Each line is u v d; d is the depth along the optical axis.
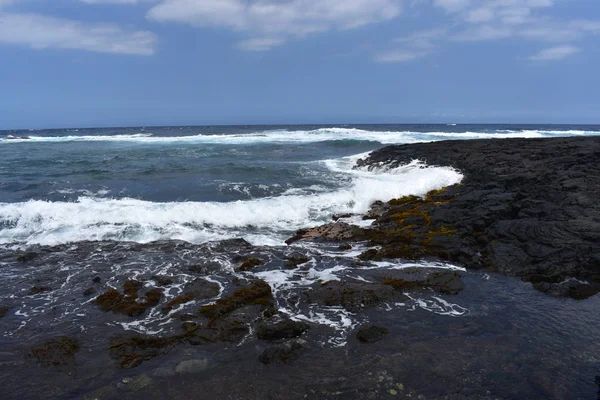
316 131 49.19
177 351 5.54
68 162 22.11
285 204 12.93
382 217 11.91
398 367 5.14
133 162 22.31
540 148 17.58
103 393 4.73
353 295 6.92
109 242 10.12
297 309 6.67
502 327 6.11
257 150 28.41
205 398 4.62
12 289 7.46
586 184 11.15
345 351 5.49
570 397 4.59
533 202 10.38
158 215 11.82
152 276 7.97
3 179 17.05
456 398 4.58
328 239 10.41
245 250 9.51
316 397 4.61
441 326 6.14
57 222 11.40
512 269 8.20
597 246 8.02
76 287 7.54
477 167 15.65
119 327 6.17
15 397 4.67
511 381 4.86
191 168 19.98
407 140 34.78
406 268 8.30
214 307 6.58
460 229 10.05
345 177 17.89
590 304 6.85
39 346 5.62
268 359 5.27
